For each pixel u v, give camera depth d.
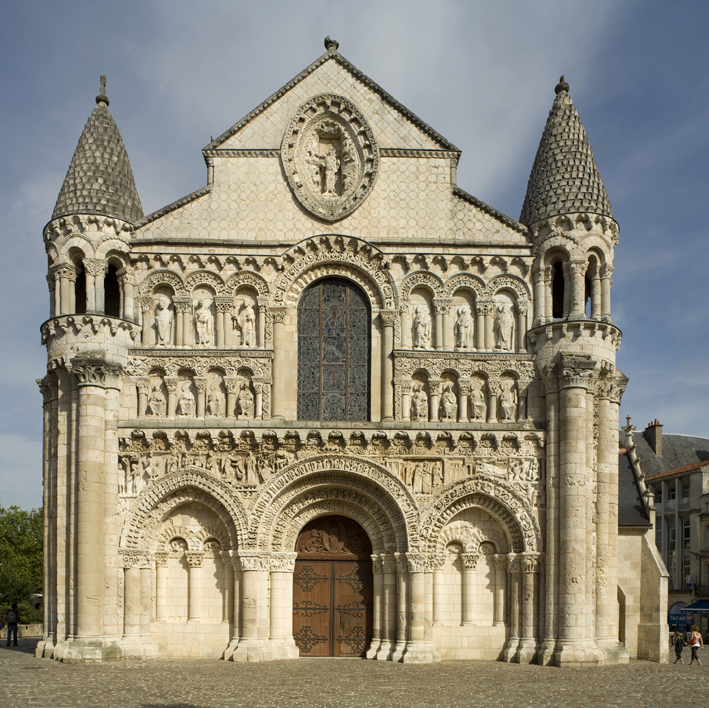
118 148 41.09
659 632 39.44
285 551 38.34
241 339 39.84
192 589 38.00
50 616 37.56
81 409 37.16
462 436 38.28
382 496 38.34
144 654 36.78
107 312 43.09
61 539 37.12
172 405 38.88
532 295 40.25
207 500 38.16
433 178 41.38
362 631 38.69
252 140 41.44
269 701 25.83
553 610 36.66
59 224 39.06
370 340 40.16
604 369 38.59
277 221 40.75
